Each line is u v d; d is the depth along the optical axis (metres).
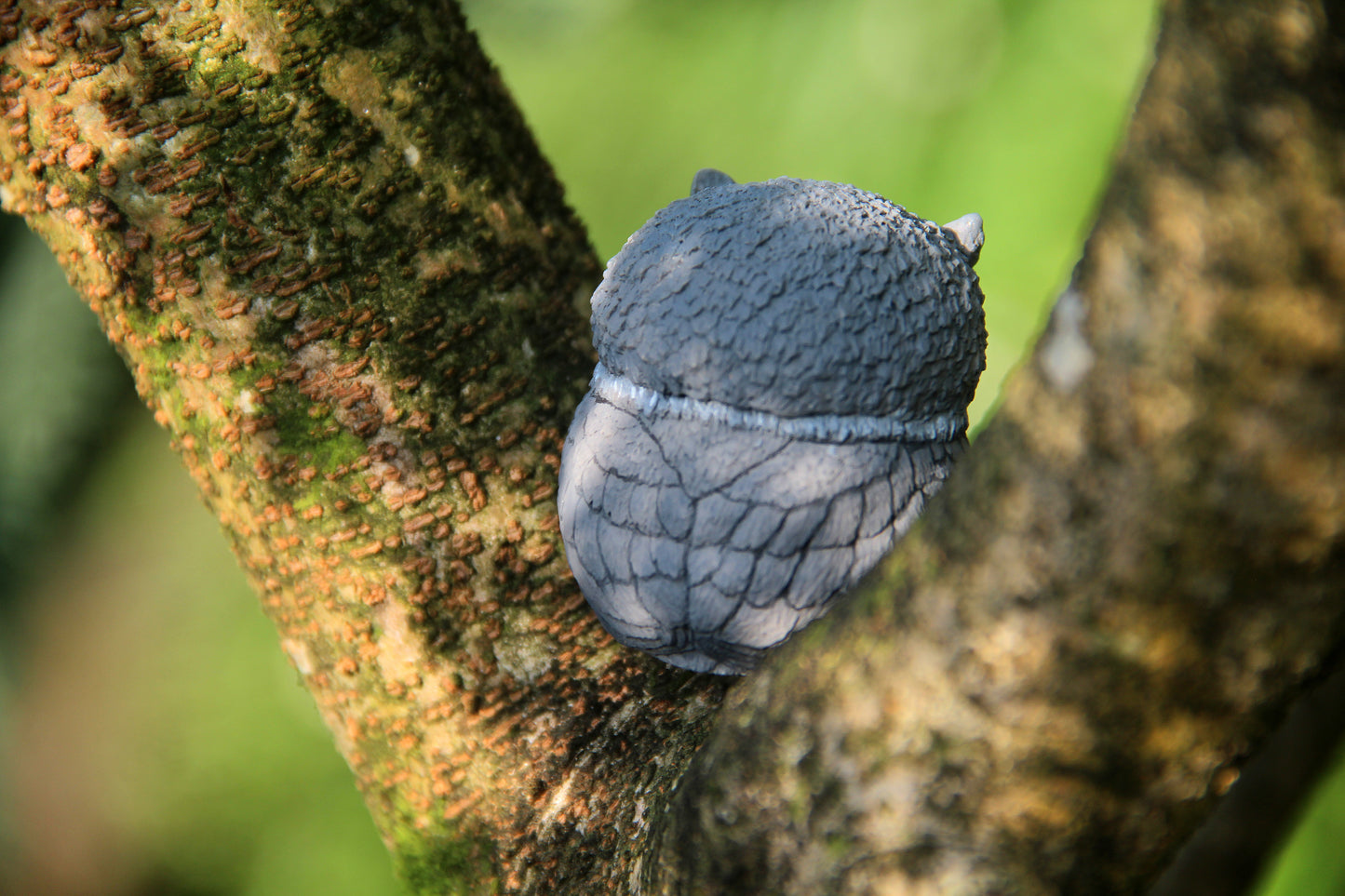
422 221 0.40
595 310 0.38
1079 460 0.34
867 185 0.78
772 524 0.37
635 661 0.40
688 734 0.40
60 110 0.39
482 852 0.40
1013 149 0.74
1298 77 0.33
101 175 0.39
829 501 0.37
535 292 0.41
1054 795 0.35
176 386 0.40
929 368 0.37
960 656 0.35
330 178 0.40
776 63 0.83
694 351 0.37
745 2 0.87
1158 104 0.34
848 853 0.36
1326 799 0.67
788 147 0.82
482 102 0.41
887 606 0.35
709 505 0.37
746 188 0.38
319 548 0.40
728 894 0.36
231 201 0.39
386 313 0.40
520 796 0.40
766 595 0.37
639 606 0.38
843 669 0.35
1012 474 0.34
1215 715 0.34
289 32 0.40
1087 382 0.34
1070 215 0.72
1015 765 0.35
